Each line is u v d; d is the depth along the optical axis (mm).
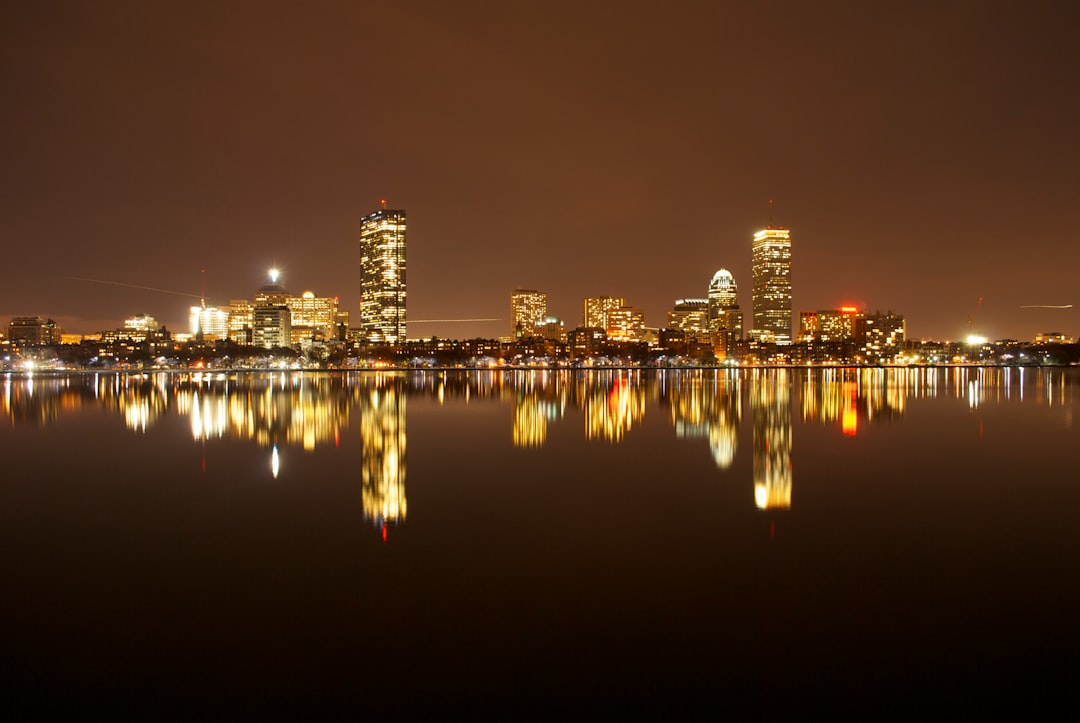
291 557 27562
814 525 32219
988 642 19828
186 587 24266
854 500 37719
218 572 25812
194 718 16547
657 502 37281
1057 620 21203
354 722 16344
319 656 19234
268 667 18688
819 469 48062
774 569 25859
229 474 46750
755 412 96188
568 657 19078
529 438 66438
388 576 25266
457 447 60188
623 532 31156
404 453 56469
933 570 25688
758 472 46875
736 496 38844
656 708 16766
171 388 182250
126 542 29859
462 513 34750
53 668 18719
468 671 18391
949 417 87500
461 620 21391
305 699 17219
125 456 55531
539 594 23406
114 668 18703
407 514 34688
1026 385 178750
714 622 21156
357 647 19719
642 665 18672
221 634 20562
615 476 45406
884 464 50344
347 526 32344
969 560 26922
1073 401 115562
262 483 43281
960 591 23578
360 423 82688
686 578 24891
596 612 21938
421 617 21625
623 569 25922
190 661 19031
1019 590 23672
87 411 102688
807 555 27562
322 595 23422
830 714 16547
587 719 16391
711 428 75375
